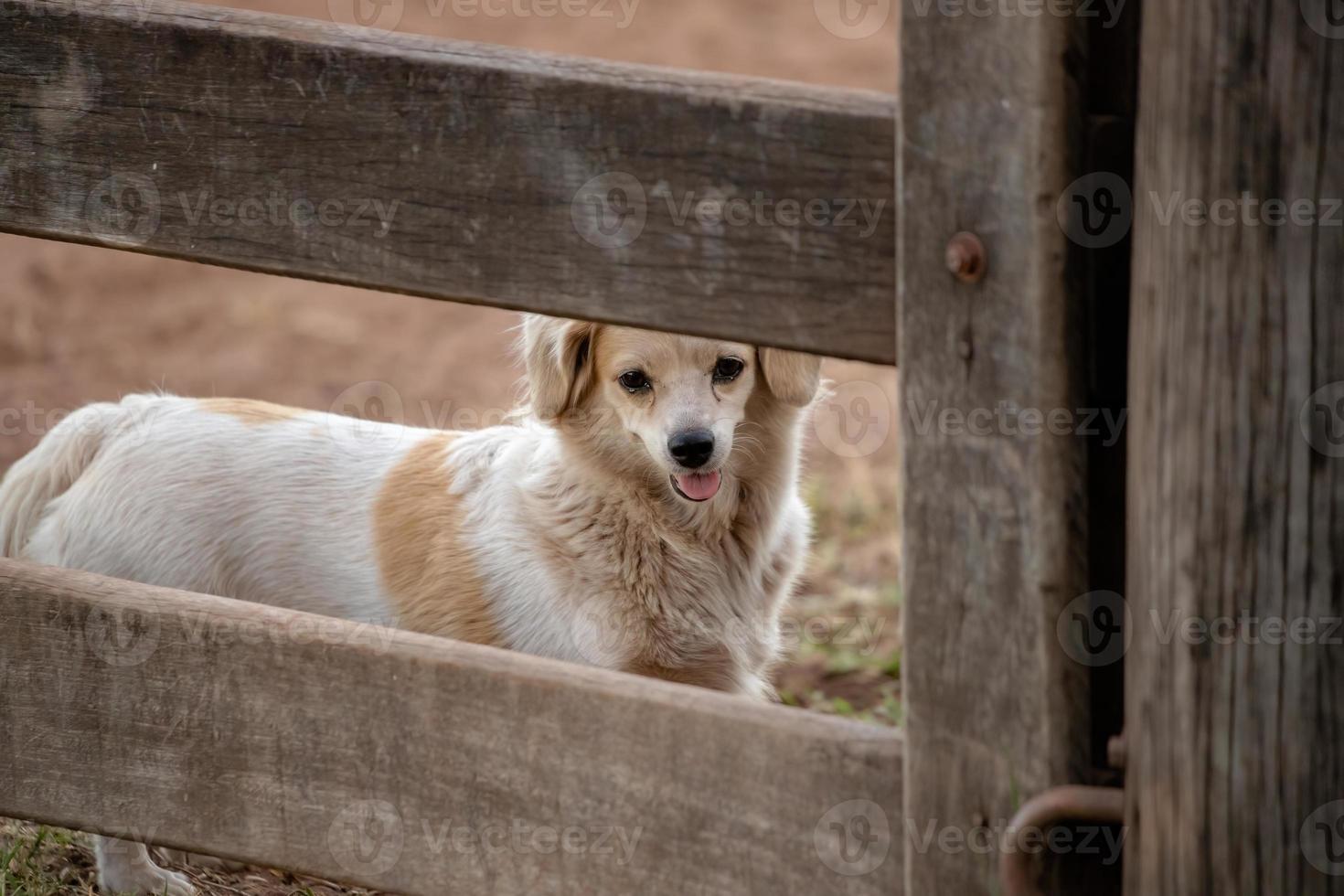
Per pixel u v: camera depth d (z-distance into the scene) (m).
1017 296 2.96
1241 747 2.92
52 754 4.27
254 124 3.61
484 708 3.78
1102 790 3.09
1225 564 2.86
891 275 3.14
